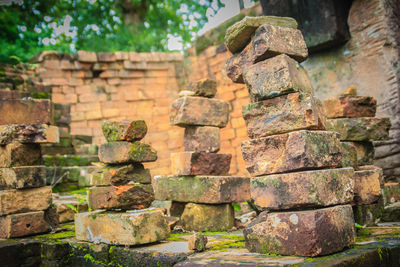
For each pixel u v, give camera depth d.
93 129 10.85
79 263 3.81
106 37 12.71
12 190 4.45
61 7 12.34
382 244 3.06
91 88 10.98
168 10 12.34
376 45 6.32
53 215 4.87
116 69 11.05
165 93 11.18
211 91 4.95
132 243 3.37
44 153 7.89
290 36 3.34
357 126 4.52
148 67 11.14
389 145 6.15
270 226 2.98
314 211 2.77
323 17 6.46
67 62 10.72
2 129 4.57
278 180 3.01
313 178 2.85
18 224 4.38
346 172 3.15
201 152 4.70
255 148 3.24
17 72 9.68
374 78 6.36
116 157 3.76
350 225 3.04
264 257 2.84
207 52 9.71
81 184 7.51
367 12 6.42
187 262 2.88
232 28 3.46
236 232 4.33
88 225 3.85
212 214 4.55
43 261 4.03
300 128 3.04
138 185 3.77
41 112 4.70
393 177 6.12
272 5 6.99
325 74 7.00
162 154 10.89
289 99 3.12
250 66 3.39
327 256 2.73
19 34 11.97
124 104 11.07
